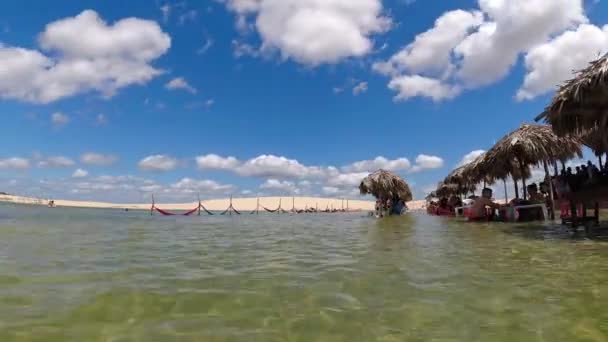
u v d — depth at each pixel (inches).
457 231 446.9
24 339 105.8
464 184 1182.3
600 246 284.4
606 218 561.9
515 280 173.8
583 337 106.7
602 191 411.8
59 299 145.6
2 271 197.8
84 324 118.5
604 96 360.2
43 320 121.7
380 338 107.3
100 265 219.9
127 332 111.9
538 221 573.9
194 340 105.8
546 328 113.6
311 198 3686.0
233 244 335.9
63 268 208.8
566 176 444.8
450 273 191.0
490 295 149.0
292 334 110.5
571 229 430.9
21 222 647.1
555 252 258.2
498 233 403.9
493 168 713.0
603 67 324.8
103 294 153.1
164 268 211.3
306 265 219.5
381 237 389.1
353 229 525.0
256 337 108.3
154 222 761.6
